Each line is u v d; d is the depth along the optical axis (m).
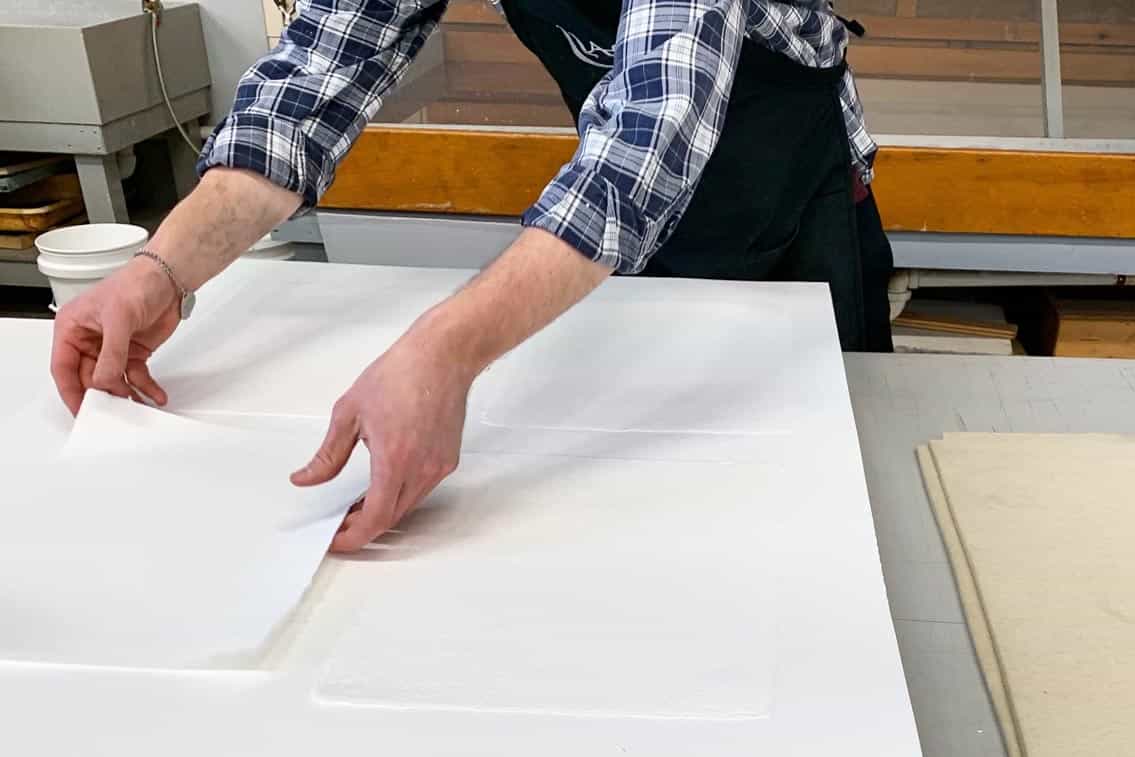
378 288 1.03
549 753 0.46
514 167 1.68
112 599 0.56
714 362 0.87
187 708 0.49
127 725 0.48
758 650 0.52
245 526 0.62
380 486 0.58
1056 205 1.60
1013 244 1.67
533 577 0.58
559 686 0.50
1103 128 1.63
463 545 0.62
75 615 0.54
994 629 0.64
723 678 0.50
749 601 0.56
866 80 1.77
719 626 0.54
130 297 0.79
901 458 0.85
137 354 0.83
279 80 0.88
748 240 1.07
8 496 0.66
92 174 1.93
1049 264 1.68
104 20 1.88
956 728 0.58
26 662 0.52
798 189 1.06
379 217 1.75
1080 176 1.57
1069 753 0.54
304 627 0.55
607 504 0.66
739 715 0.48
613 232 0.62
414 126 1.69
